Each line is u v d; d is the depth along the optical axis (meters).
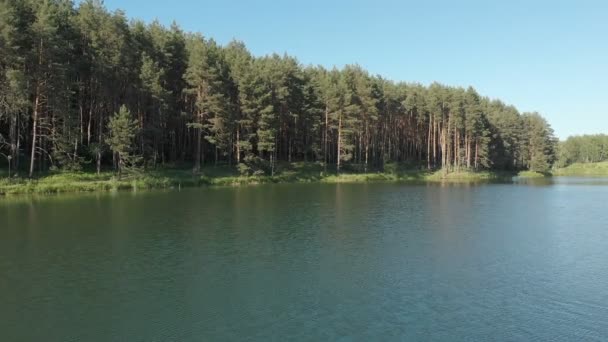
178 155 88.06
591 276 23.08
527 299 19.72
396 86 122.50
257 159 87.00
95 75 63.59
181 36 85.19
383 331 16.25
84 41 65.06
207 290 20.44
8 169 58.56
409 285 21.45
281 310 18.14
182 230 33.69
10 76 50.75
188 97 82.06
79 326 16.53
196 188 67.44
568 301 19.53
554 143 163.75
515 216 42.69
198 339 15.52
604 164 190.25
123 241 29.78
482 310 18.36
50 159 61.97
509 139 140.88
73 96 69.06
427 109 113.38
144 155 74.81
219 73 76.88
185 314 17.67
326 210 45.00
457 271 23.78
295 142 98.38
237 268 23.94
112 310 18.05
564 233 34.12
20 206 44.12
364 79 100.62
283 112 90.69
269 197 56.19
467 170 116.31
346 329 16.39
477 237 32.38
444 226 36.75
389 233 33.56
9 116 58.91
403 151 126.62
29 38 56.00
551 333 16.31
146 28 78.25
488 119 133.88
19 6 57.91
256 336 15.76
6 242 29.09
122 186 61.47
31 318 17.20
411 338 15.73
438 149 130.25
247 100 79.88
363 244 29.80
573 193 68.69
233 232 33.25
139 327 16.45
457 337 15.85
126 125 62.03
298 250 27.97
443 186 80.88
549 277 22.92
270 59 99.88
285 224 36.81
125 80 68.75
